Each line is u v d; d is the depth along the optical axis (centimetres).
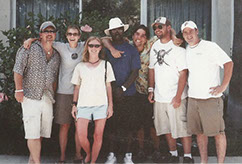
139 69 462
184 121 445
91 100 420
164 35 445
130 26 670
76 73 427
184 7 677
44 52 418
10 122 516
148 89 468
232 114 614
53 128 497
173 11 677
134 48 454
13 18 643
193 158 489
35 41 439
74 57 434
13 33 503
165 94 446
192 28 412
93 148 430
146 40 479
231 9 663
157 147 486
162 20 443
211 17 675
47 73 418
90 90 420
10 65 487
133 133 497
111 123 459
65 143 456
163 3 675
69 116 442
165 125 456
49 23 420
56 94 442
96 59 429
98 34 527
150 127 476
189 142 450
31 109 411
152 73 463
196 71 414
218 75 417
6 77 502
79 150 458
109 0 666
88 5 665
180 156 506
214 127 412
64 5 660
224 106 627
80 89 424
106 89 433
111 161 460
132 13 670
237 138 569
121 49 450
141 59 476
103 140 507
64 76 437
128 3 668
